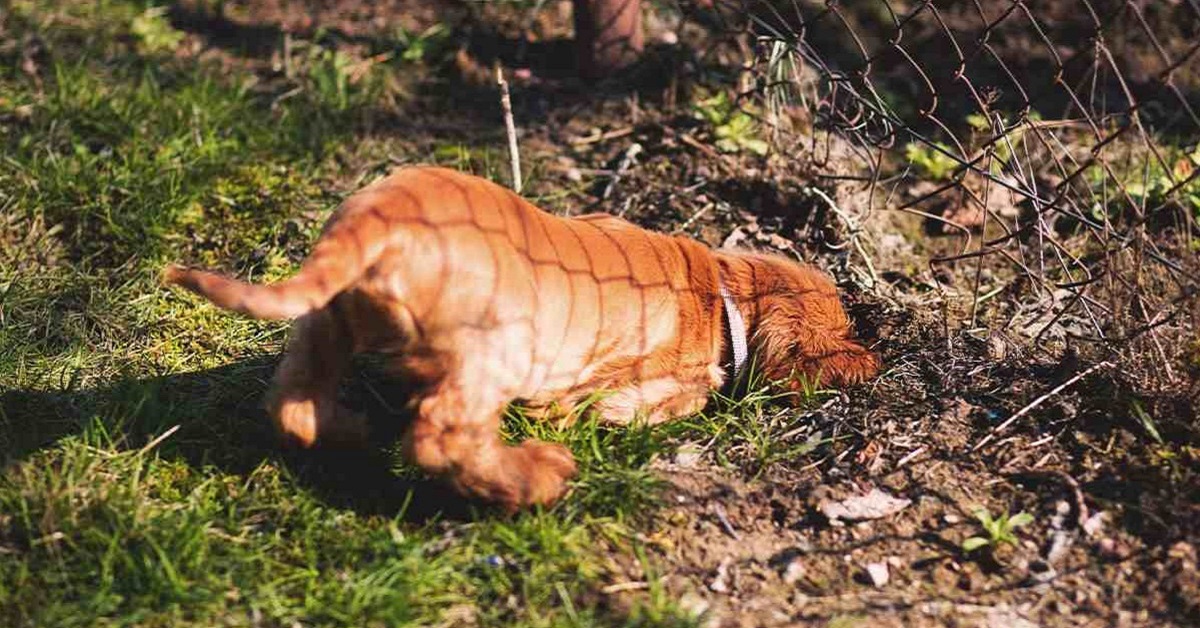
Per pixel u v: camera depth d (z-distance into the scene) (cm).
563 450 170
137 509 166
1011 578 164
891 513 170
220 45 248
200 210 212
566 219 175
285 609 158
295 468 172
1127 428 175
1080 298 183
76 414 179
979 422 178
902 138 229
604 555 165
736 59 240
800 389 181
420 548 162
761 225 212
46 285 198
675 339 179
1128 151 216
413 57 242
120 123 222
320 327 165
